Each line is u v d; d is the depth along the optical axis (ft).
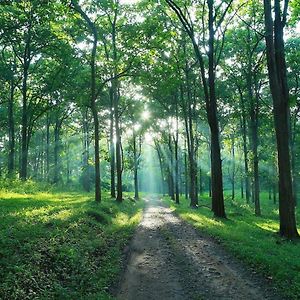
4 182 100.83
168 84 100.22
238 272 36.73
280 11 58.90
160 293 30.81
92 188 220.23
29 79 151.84
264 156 159.43
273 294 30.19
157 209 129.39
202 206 141.08
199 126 189.37
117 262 40.45
